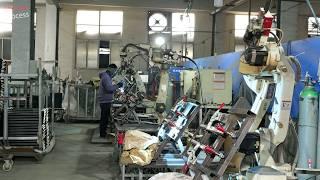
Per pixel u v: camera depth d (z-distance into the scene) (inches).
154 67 243.8
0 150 209.0
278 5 262.1
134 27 496.4
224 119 114.8
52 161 217.2
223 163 103.2
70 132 338.3
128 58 275.4
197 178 109.9
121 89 274.8
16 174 185.6
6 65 244.7
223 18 489.4
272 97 116.5
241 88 214.1
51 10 455.5
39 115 214.2
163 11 486.3
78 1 461.4
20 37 257.8
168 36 491.8
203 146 115.9
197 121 184.9
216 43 488.7
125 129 201.0
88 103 416.5
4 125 207.6
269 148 117.0
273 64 113.5
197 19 496.4
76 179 177.8
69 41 497.0
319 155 132.8
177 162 149.3
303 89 138.6
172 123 163.0
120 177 175.2
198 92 212.8
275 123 116.4
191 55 500.7
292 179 113.6
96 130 350.3
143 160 145.3
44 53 466.9
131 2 465.7
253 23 115.6
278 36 124.4
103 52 504.7
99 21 502.0
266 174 102.9
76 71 500.4
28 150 214.2
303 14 452.4
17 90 235.8
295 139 130.6
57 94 397.4
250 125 104.0
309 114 133.2
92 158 227.0
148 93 264.7
